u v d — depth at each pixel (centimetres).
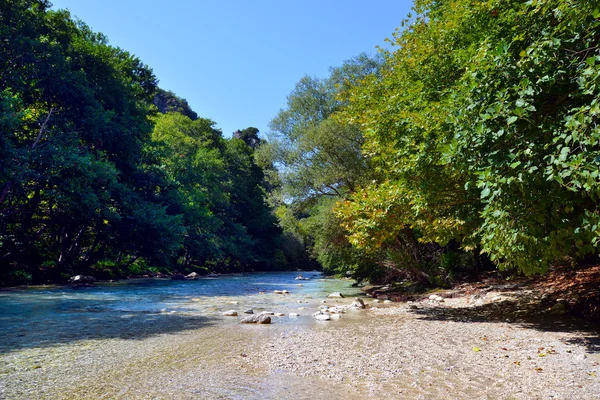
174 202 4169
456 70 1170
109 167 2925
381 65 3091
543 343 839
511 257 731
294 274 5434
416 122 1080
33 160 2409
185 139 5859
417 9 1547
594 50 655
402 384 573
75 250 3338
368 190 1373
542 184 638
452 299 1745
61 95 2922
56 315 1318
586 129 563
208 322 1203
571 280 1538
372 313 1418
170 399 507
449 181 1012
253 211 7044
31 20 2820
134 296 2045
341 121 1948
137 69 4562
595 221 589
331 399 507
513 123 658
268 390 545
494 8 948
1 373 633
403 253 2217
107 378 605
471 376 612
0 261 2623
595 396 509
